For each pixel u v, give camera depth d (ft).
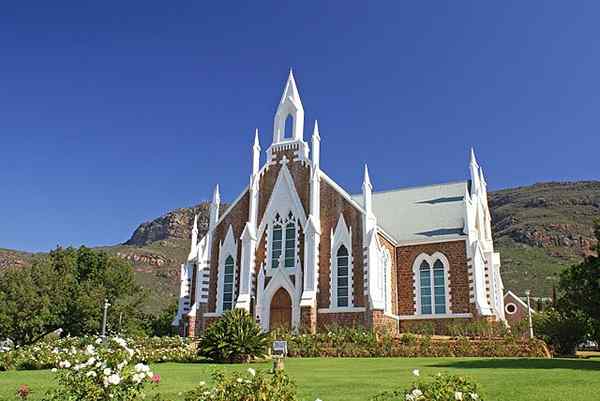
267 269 157.69
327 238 153.07
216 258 166.40
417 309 156.97
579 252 572.10
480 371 72.84
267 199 165.48
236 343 96.84
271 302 153.89
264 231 161.79
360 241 148.56
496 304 170.60
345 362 96.58
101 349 44.91
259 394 36.19
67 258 248.32
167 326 257.34
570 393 51.16
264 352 99.60
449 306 153.17
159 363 96.48
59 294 222.69
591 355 149.07
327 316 145.59
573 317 148.05
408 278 160.97
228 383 37.37
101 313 229.66
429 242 160.86
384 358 108.78
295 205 159.84
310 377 68.74
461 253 155.94
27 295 208.74
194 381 65.10
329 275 149.28
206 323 159.84
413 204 182.70
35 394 54.95
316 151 161.48
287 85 177.68
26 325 204.64
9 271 218.38
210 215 171.83
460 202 175.22
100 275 253.24
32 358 95.96
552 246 599.16
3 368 91.91
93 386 39.63
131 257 654.53
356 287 144.97
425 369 78.54
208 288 164.04
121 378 40.14
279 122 173.37
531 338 118.83
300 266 153.38
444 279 156.46
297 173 163.63
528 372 70.59
